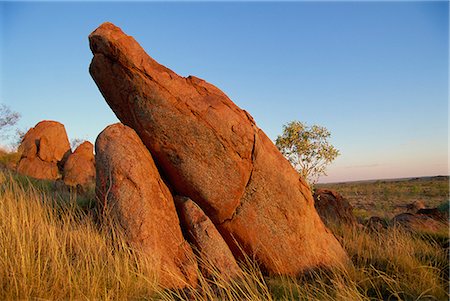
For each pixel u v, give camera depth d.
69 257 6.08
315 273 7.72
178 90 8.11
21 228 6.40
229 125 8.12
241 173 8.17
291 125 16.42
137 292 5.77
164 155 8.22
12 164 24.41
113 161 7.50
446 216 14.51
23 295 5.02
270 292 6.45
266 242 8.18
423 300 6.21
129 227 6.99
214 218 8.27
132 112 8.29
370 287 6.91
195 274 6.95
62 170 25.41
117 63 7.98
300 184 8.70
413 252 8.43
